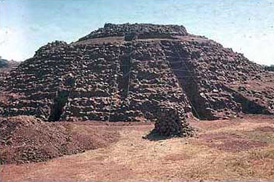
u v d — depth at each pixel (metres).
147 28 122.81
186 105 90.94
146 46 108.56
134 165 48.53
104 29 125.31
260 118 85.62
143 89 93.56
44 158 52.94
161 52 107.06
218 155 51.06
